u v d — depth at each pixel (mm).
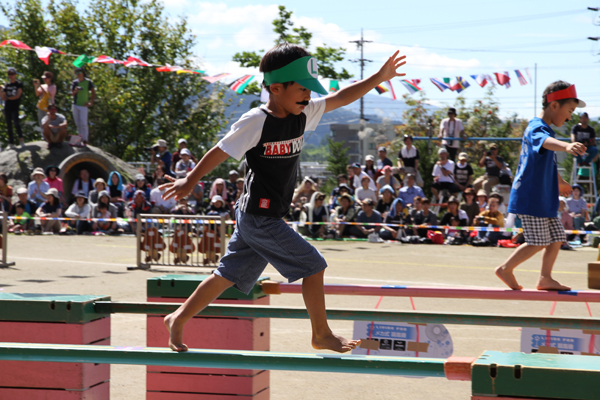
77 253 11695
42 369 2918
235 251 2814
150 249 9828
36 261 10531
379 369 2260
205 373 3258
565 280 8758
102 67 32781
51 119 19250
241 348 3297
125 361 2523
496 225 13258
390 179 15602
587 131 15398
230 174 15688
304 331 5902
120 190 16188
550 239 4090
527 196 4086
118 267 9938
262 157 2664
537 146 4008
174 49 34406
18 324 3025
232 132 2627
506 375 1894
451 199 13664
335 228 14359
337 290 3754
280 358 2363
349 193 15320
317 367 2334
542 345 3729
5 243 9844
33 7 32875
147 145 33906
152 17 34375
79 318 2975
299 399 4035
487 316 3199
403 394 4164
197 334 3348
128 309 3121
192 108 34500
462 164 16047
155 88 32906
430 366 2195
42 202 15820
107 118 32094
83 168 19234
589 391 1800
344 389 4262
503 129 29312
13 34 33094
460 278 8914
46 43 33062
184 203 14680
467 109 31922
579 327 3117
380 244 13406
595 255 11844
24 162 18516
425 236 13742
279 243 2672
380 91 13086
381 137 43156
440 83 13227
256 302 3537
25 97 32688
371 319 3301
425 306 7047
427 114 32938
